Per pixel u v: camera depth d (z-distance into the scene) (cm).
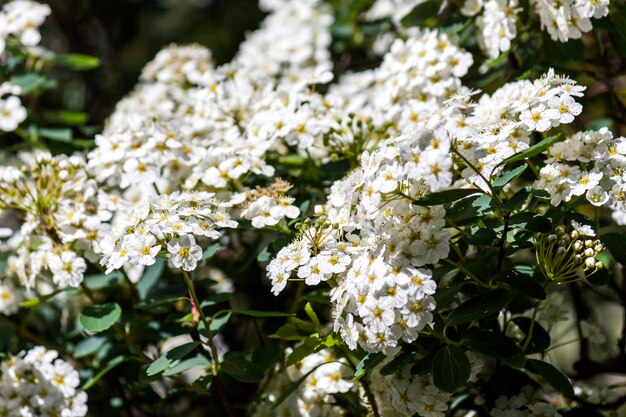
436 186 56
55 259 62
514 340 59
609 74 67
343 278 58
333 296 58
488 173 57
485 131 58
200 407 68
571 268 58
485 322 59
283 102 65
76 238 63
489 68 68
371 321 56
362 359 59
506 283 58
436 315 58
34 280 64
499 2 65
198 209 59
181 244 59
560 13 62
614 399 63
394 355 58
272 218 61
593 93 68
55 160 64
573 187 58
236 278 68
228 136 65
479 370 59
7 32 70
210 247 63
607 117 68
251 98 67
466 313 57
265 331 67
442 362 57
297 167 67
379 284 56
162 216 59
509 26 65
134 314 64
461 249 60
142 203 61
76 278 62
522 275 58
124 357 63
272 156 67
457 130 56
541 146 56
